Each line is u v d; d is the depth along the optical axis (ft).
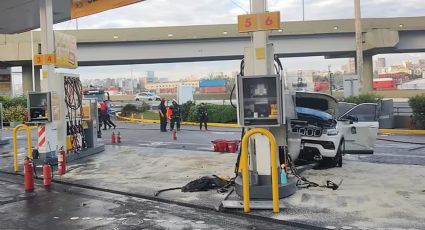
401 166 36.78
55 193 30.89
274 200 23.40
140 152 50.03
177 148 53.42
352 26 141.69
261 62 26.55
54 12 54.85
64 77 45.14
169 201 27.07
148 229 21.88
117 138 61.67
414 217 21.97
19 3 51.03
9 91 167.94
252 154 27.30
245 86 25.08
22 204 27.91
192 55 148.25
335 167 37.01
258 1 26.53
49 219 24.30
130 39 142.51
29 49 144.77
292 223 21.70
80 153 46.39
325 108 38.29
